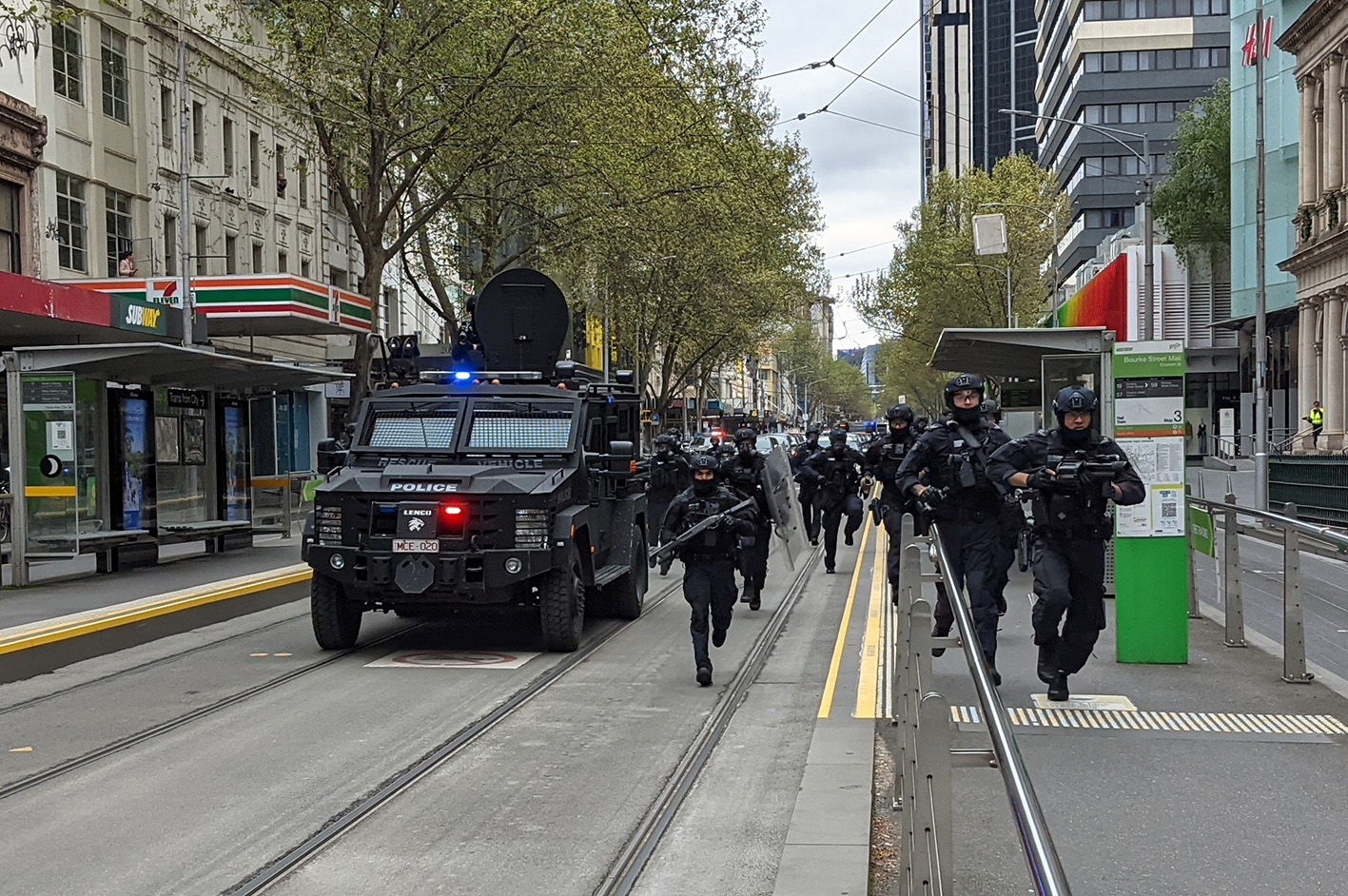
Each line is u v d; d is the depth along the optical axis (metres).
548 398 12.32
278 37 25.11
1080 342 13.76
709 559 9.84
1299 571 8.98
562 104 25.50
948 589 4.62
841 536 25.12
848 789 6.36
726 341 57.16
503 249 38.12
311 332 31.73
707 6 28.23
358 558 10.90
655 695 9.31
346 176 27.95
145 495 16.88
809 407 172.75
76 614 11.91
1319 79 39.16
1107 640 11.00
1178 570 9.73
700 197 34.47
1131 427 9.78
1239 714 8.01
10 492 14.73
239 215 36.62
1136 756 7.04
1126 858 5.39
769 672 10.20
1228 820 5.89
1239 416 57.34
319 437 40.22
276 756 7.51
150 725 8.41
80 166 28.88
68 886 5.29
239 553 19.70
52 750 7.72
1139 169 85.31
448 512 10.74
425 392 12.41
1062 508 8.00
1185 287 58.81
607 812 6.31
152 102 32.09
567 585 11.19
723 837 5.88
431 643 12.02
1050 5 96.75
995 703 3.03
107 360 15.30
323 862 5.59
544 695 9.36
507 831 6.02
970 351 17.62
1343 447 36.88
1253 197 47.09
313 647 11.83
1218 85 56.38
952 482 8.60
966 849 5.56
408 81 24.08
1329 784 6.45
